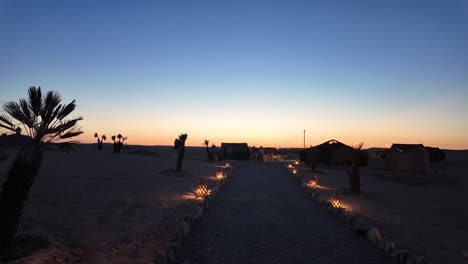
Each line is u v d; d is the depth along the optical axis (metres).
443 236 10.76
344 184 26.25
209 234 9.78
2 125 7.21
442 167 47.28
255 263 7.54
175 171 27.19
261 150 55.72
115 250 7.75
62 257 7.05
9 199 7.04
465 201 20.56
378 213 14.42
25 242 7.69
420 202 19.34
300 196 18.12
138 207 12.84
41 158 7.51
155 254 7.62
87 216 10.91
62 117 7.73
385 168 43.38
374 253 8.45
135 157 48.38
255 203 15.39
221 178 25.11
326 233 10.30
